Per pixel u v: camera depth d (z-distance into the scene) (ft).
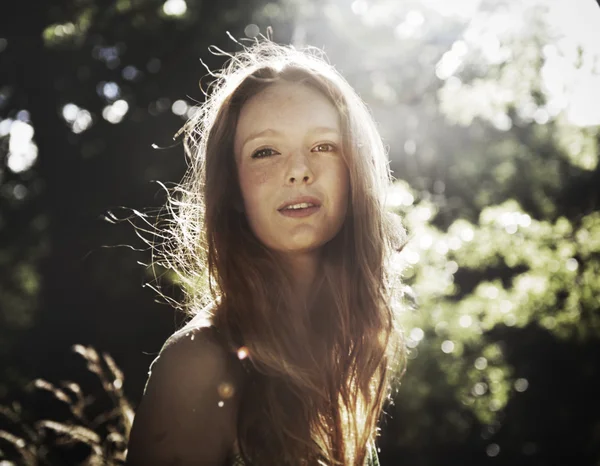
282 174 5.24
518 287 32.55
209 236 5.44
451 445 37.27
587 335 31.55
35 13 44.50
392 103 46.09
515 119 49.80
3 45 45.55
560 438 43.98
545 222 31.91
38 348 41.81
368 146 5.65
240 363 4.92
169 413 4.54
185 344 4.72
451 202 47.96
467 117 38.63
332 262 5.64
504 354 45.01
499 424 43.73
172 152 43.19
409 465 34.86
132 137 44.45
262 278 5.30
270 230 5.28
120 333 40.73
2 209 48.49
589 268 31.19
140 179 43.34
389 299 5.81
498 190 46.78
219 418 4.69
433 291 32.96
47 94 46.32
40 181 48.01
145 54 44.52
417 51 44.21
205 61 42.96
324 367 5.40
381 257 5.72
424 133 48.24
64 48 44.91
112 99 46.29
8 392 23.67
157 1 43.04
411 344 32.04
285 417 4.87
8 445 10.37
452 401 34.91
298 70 5.46
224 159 5.48
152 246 6.64
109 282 41.81
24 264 54.49
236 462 4.75
